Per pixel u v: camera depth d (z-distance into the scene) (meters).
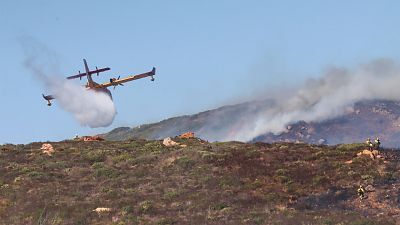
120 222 55.38
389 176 67.44
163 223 54.22
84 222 56.72
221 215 57.12
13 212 61.88
